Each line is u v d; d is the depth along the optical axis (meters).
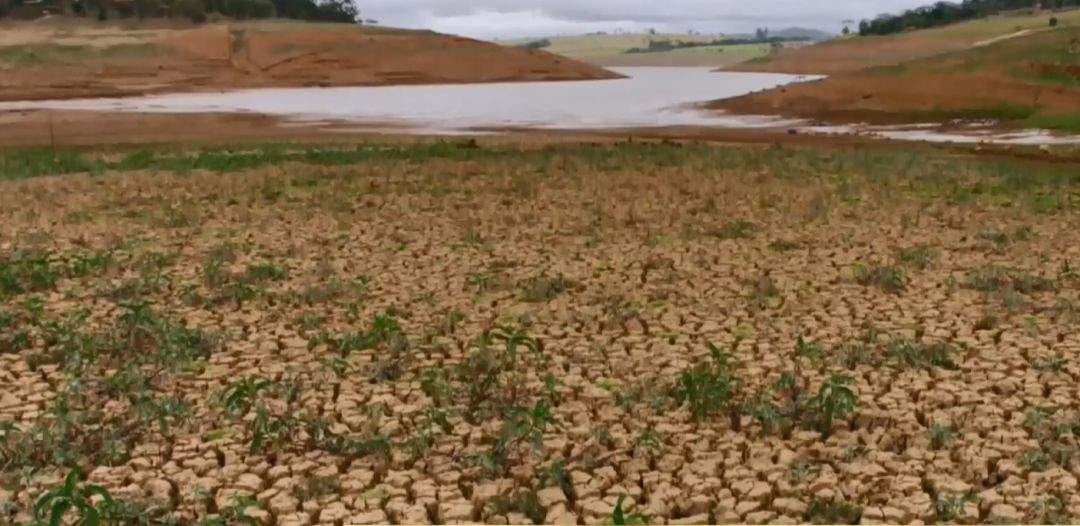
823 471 5.08
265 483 5.06
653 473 5.07
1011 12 92.06
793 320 7.88
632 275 9.39
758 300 8.34
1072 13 80.00
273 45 63.97
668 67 107.56
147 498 4.82
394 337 7.29
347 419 5.82
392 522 4.66
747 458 5.37
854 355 6.87
